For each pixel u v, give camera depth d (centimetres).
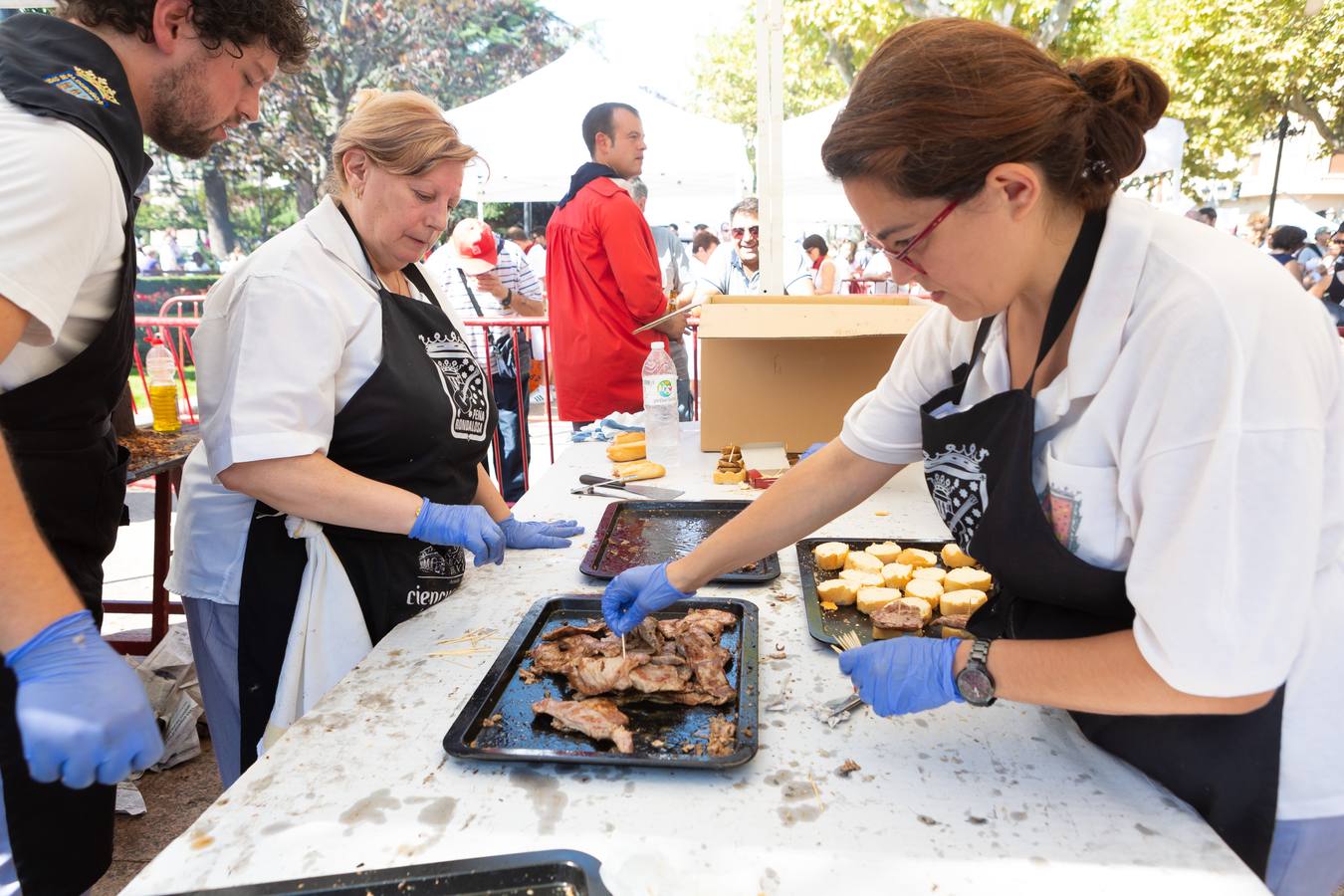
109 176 138
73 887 171
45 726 108
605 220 429
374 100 180
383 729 131
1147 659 93
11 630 112
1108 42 1373
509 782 118
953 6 1100
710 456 306
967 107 93
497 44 1931
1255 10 1207
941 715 133
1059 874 98
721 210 1455
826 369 303
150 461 295
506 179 905
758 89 400
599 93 898
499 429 562
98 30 146
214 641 202
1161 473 92
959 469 127
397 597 191
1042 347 109
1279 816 110
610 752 124
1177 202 1261
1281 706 107
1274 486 85
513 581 194
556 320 467
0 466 113
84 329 157
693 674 145
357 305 179
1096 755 122
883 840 105
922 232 102
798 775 119
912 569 190
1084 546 110
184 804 290
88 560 180
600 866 97
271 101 1540
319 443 172
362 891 95
